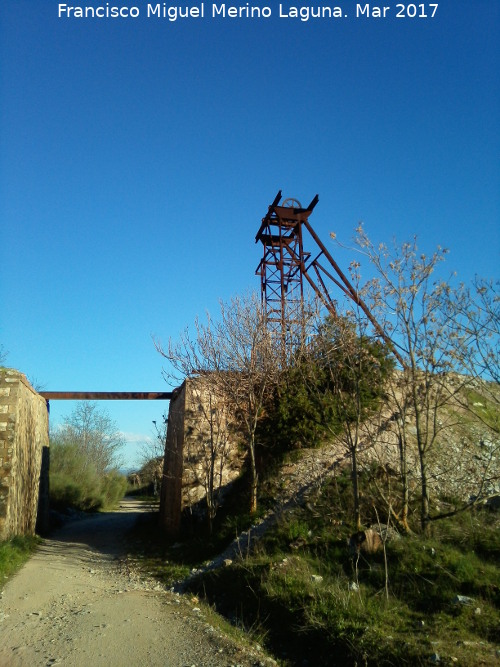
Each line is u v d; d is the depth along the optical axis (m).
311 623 7.31
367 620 7.17
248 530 12.46
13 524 15.37
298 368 15.02
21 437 16.28
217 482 16.02
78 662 6.32
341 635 6.84
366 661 6.25
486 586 7.83
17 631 7.69
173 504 17.31
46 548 16.61
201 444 16.50
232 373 15.63
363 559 9.20
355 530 10.37
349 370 11.98
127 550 15.88
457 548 9.34
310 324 15.71
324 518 11.22
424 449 10.33
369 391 12.34
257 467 15.73
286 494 13.30
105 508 37.66
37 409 19.25
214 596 9.78
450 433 14.07
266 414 15.90
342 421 12.64
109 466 46.97
